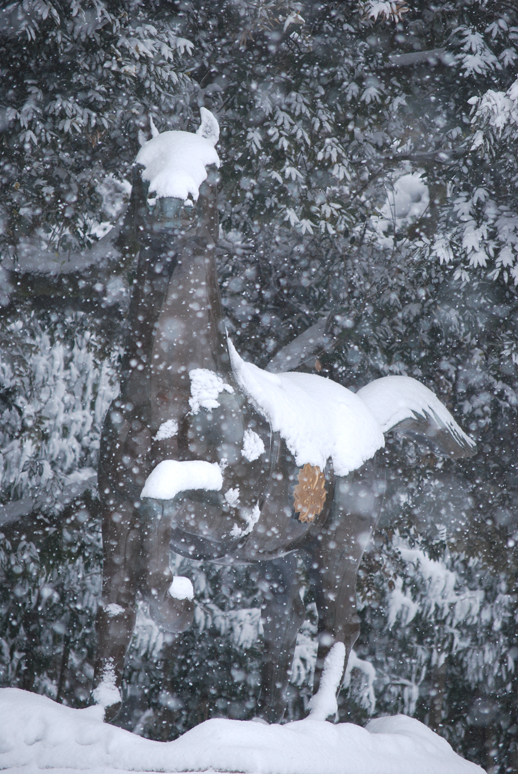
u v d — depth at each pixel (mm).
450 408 18953
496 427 19438
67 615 18203
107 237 16406
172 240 9242
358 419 11859
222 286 17844
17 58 13852
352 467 11508
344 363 18219
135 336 9516
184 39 14812
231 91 16094
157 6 15883
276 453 10180
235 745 7984
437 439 13172
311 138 16141
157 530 8656
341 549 11516
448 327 18328
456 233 17078
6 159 14789
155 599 8828
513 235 16656
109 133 15562
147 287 9484
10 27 13188
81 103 13898
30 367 17203
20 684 18094
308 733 9211
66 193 15023
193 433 9336
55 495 17609
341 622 11406
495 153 16438
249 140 15328
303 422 10758
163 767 7762
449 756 11188
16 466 18156
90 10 13688
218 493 9367
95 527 18094
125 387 9492
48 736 8359
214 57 16297
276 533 10359
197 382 9484
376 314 17781
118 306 17047
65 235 15094
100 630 9133
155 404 9320
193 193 8938
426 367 18688
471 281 17781
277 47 16578
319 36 16609
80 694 17281
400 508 19234
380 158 17969
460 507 19781
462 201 17172
